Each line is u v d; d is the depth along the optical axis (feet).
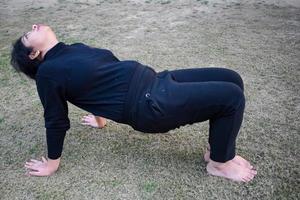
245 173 6.91
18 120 8.86
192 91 6.22
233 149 6.68
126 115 6.40
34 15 16.20
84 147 7.88
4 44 13.19
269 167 7.15
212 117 6.45
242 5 16.17
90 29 14.20
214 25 14.05
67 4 17.47
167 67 10.96
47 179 7.11
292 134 8.02
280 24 13.88
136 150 7.73
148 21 14.76
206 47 12.20
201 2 16.72
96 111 6.61
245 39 12.69
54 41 6.67
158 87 6.32
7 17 16.12
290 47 11.97
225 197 6.56
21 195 6.79
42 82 6.30
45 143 8.07
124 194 6.70
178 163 7.34
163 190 6.74
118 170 7.24
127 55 11.82
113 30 13.99
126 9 16.37
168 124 6.43
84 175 7.16
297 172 7.01
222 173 6.94
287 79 10.10
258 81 10.05
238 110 6.27
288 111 8.77
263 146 7.71
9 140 8.20
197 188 6.75
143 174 7.11
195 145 7.82
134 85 6.29
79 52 6.50
